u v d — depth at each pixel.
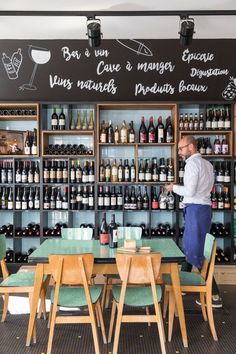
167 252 2.91
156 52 4.77
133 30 4.49
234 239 4.74
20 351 2.80
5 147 4.84
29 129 4.98
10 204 4.75
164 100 4.78
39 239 5.02
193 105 4.73
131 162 4.97
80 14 3.85
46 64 4.79
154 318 2.63
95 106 4.58
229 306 3.78
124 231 3.66
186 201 3.76
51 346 2.74
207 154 4.67
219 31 4.52
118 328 2.63
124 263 2.59
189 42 3.99
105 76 4.79
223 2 3.77
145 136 4.74
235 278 4.55
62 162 4.83
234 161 4.71
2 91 4.80
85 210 4.68
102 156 4.98
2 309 3.69
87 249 3.03
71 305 2.65
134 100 4.79
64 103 4.58
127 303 2.65
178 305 2.88
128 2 3.78
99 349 2.76
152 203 4.74
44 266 2.84
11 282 3.05
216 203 4.66
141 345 2.91
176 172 4.57
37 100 4.80
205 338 3.03
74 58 4.78
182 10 3.94
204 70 4.76
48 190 4.81
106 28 4.42
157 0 3.73
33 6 3.85
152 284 2.59
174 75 4.77
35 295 2.86
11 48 4.78
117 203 4.75
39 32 4.55
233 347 2.87
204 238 3.68
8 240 4.98
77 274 2.60
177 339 3.01
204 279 3.26
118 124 4.98
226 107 4.75
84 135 4.98
